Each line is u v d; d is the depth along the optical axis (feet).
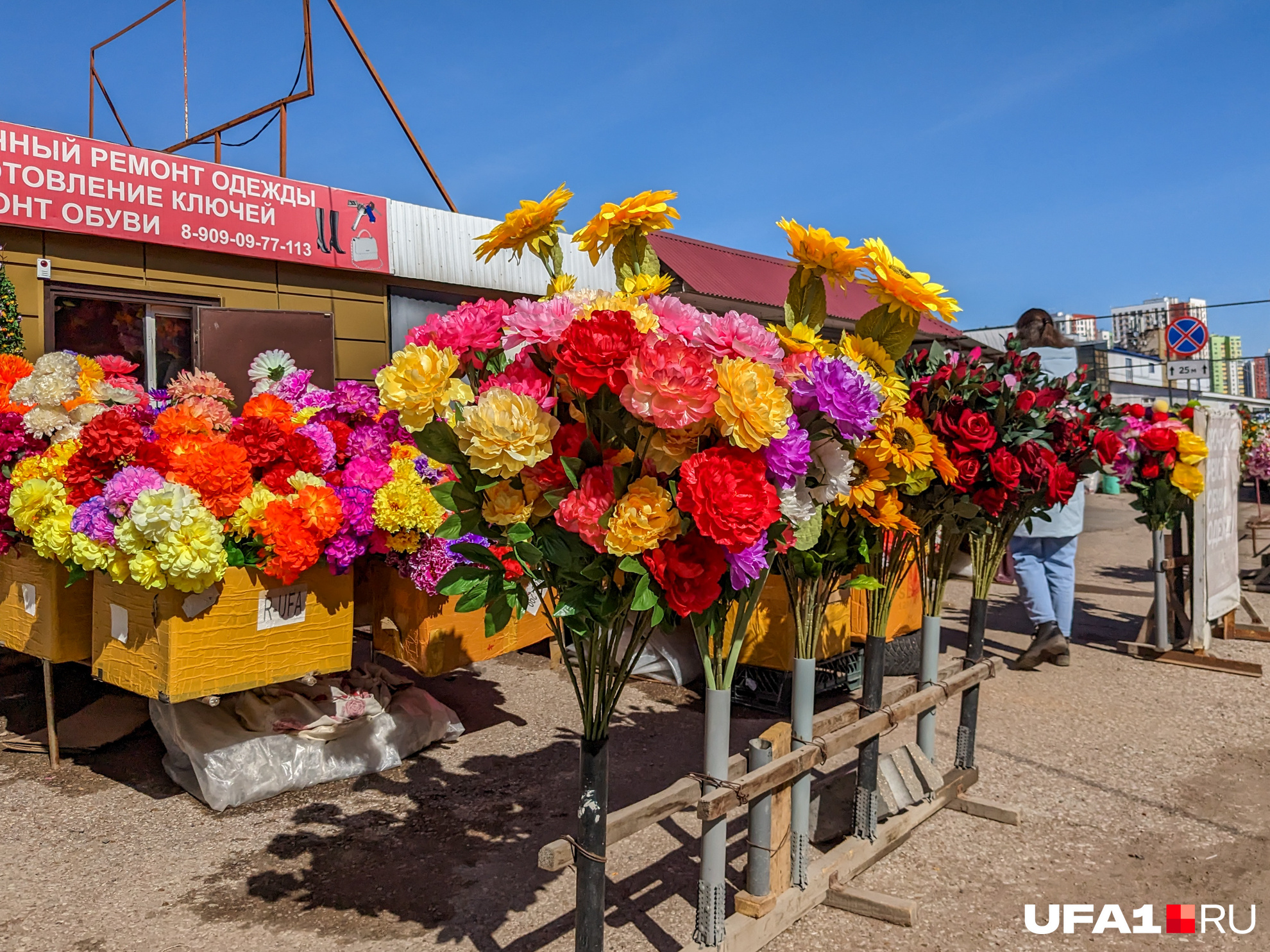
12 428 11.85
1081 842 10.75
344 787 12.12
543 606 6.08
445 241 23.81
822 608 8.83
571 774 12.67
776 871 8.63
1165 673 18.58
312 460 10.97
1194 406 19.93
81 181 17.74
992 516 9.98
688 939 8.51
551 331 5.34
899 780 10.57
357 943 8.39
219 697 10.48
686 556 5.35
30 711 13.89
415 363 5.46
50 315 18.02
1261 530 45.03
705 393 4.99
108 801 11.56
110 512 9.78
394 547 11.48
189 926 8.64
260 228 20.35
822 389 5.91
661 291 7.09
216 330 19.38
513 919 8.83
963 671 11.54
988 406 9.99
